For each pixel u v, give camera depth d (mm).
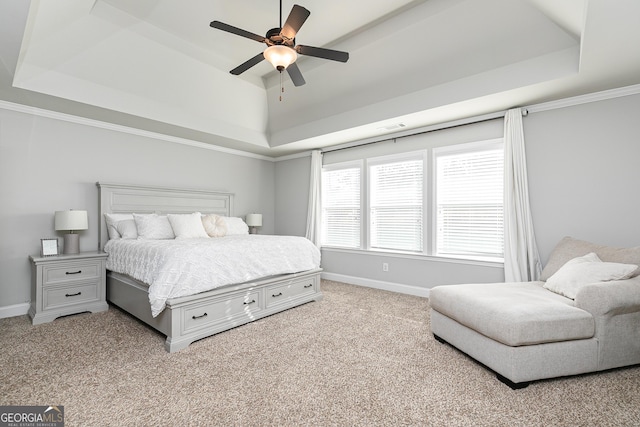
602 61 2385
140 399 1774
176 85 3834
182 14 3014
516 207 3350
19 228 3316
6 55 2350
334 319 3209
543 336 1882
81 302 3281
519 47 2762
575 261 2539
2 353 2352
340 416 1636
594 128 3006
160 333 2779
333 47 3502
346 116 4250
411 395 1830
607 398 1787
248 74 4312
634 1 1678
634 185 2820
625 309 2016
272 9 2914
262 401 1765
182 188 4625
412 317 3277
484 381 1989
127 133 4141
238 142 4961
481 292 2402
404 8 2922
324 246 5410
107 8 2873
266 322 3111
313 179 5391
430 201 4164
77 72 3170
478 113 3602
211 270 2758
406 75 3441
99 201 3852
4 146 3227
